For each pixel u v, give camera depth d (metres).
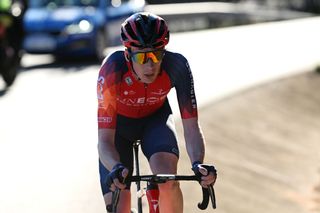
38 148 21.11
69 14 38.94
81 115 25.80
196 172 10.30
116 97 11.47
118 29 41.72
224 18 79.50
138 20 10.51
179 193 11.03
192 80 11.57
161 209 11.02
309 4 92.75
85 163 19.67
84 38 37.81
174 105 27.38
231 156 24.80
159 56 10.59
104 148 11.12
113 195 10.15
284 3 92.25
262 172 24.88
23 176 18.36
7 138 22.27
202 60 41.12
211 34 57.25
